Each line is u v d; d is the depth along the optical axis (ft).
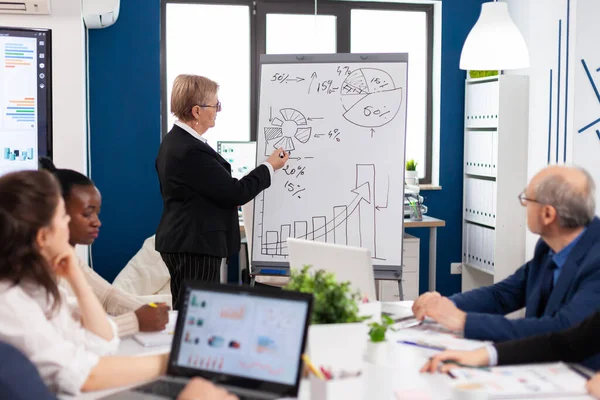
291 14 17.48
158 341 7.16
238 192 11.02
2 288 5.44
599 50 14.98
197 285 5.80
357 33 18.03
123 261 16.60
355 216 11.75
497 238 16.55
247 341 5.52
